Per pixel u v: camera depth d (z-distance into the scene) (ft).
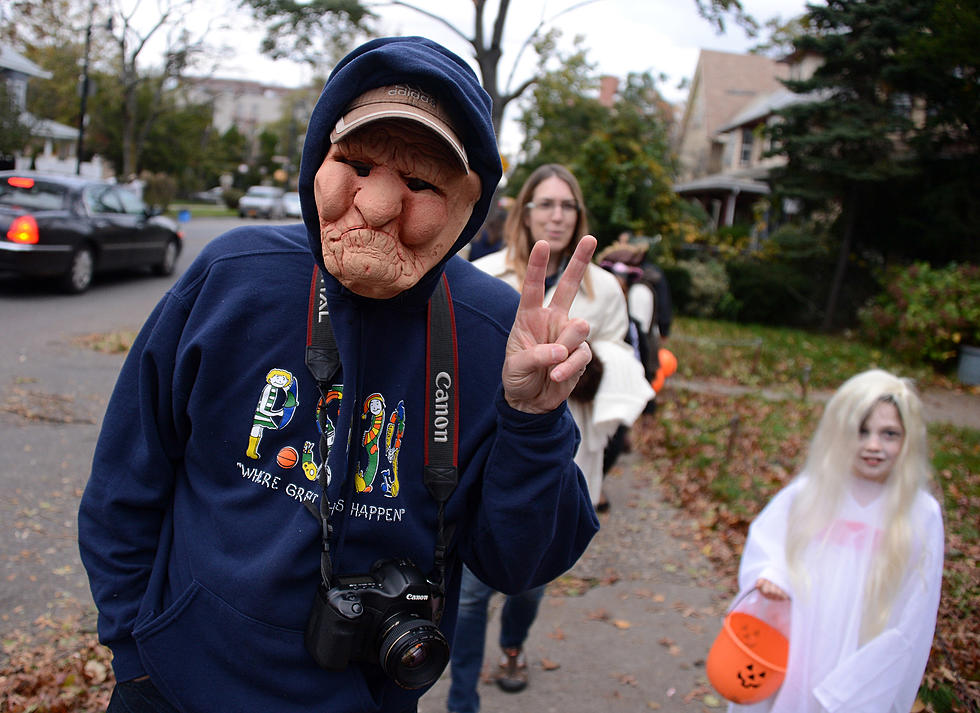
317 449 4.46
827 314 48.26
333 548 4.42
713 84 119.03
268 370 4.48
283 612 4.37
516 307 5.01
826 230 50.47
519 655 10.69
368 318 4.52
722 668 7.80
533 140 54.29
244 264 4.59
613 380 10.23
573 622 12.64
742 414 26.58
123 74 91.20
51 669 9.91
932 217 44.70
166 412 4.67
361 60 3.92
